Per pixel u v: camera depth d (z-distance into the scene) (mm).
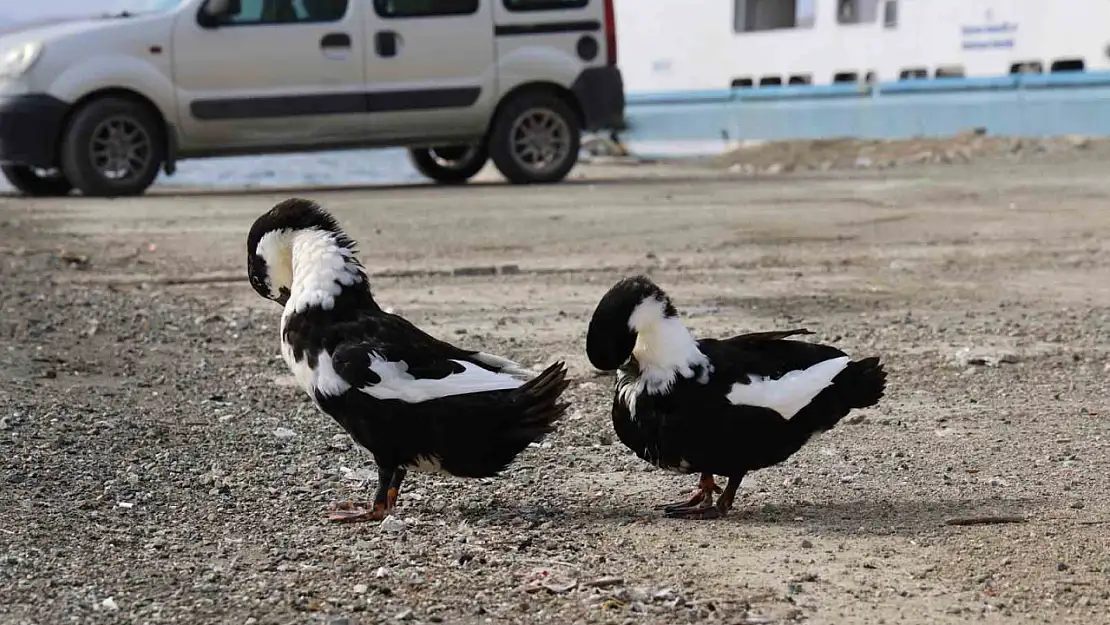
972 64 29469
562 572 4590
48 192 18797
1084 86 27547
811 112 32094
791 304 10289
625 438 5152
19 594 4297
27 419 6434
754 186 20375
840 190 19516
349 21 18641
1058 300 10508
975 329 9281
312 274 5090
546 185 20297
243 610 4207
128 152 18109
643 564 4684
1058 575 4516
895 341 8875
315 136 18781
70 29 17844
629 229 14766
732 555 4785
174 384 7473
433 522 5184
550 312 9883
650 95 35406
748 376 4941
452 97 19297
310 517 5215
